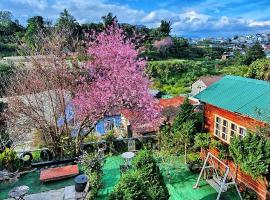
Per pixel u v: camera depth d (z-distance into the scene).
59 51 16.11
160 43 71.81
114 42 17.38
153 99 17.67
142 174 8.16
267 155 8.73
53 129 15.27
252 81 12.12
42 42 17.12
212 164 11.43
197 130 13.62
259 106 9.98
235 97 11.45
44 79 15.71
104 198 10.73
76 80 16.27
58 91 15.52
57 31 18.66
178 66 59.81
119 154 15.10
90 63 16.64
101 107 15.81
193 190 11.29
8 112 15.99
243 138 9.45
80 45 18.88
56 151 15.00
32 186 11.75
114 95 15.40
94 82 16.36
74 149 15.08
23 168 13.35
